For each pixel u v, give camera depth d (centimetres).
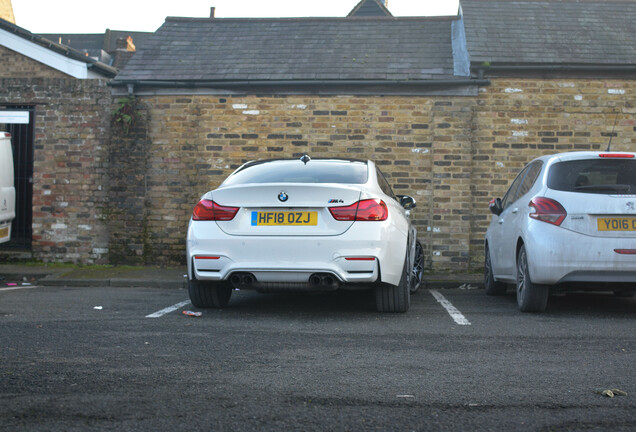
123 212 1020
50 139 1034
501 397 305
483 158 984
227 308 610
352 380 335
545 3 1142
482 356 396
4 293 746
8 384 320
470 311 604
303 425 262
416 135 985
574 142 976
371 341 443
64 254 1032
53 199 1034
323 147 998
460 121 977
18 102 1042
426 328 500
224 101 1009
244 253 532
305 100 999
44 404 287
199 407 285
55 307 614
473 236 987
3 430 253
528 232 571
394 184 989
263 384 325
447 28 1120
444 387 322
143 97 1021
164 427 258
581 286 567
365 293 734
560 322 534
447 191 978
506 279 680
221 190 546
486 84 973
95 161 1027
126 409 281
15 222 1070
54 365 362
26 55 1061
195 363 370
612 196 549
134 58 1062
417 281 792
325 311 593
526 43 1012
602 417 275
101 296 717
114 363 368
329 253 523
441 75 988
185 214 1015
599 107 973
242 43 1106
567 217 554
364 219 529
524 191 641
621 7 1135
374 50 1063
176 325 504
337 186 531
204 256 539
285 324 513
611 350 416
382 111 989
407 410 284
